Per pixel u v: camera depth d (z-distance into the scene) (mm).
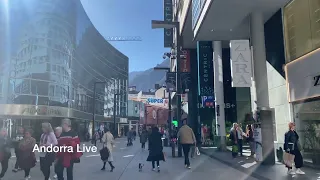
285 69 14281
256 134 13711
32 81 37438
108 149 12461
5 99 34469
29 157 10039
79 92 50125
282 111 14703
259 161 13391
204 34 17891
